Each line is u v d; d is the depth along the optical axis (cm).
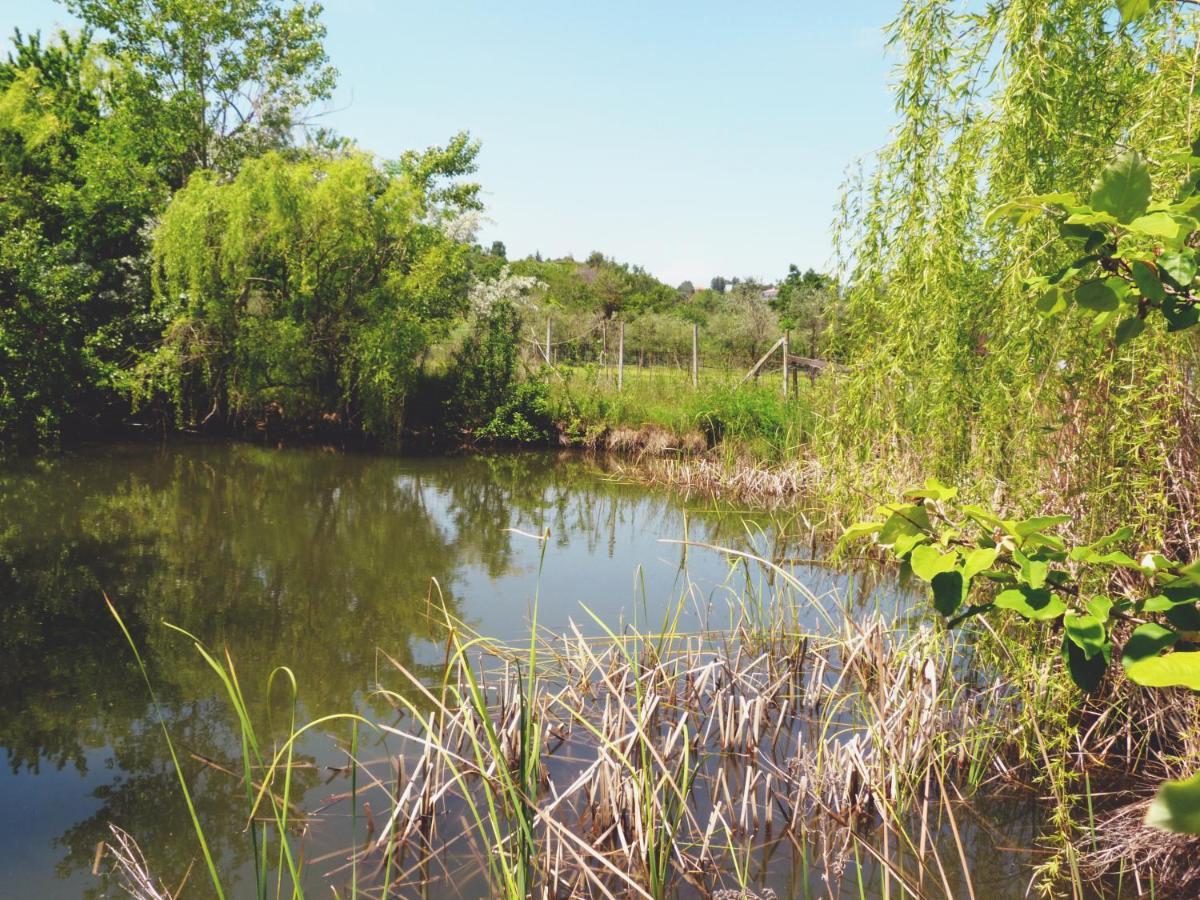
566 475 1227
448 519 915
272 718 423
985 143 337
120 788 357
